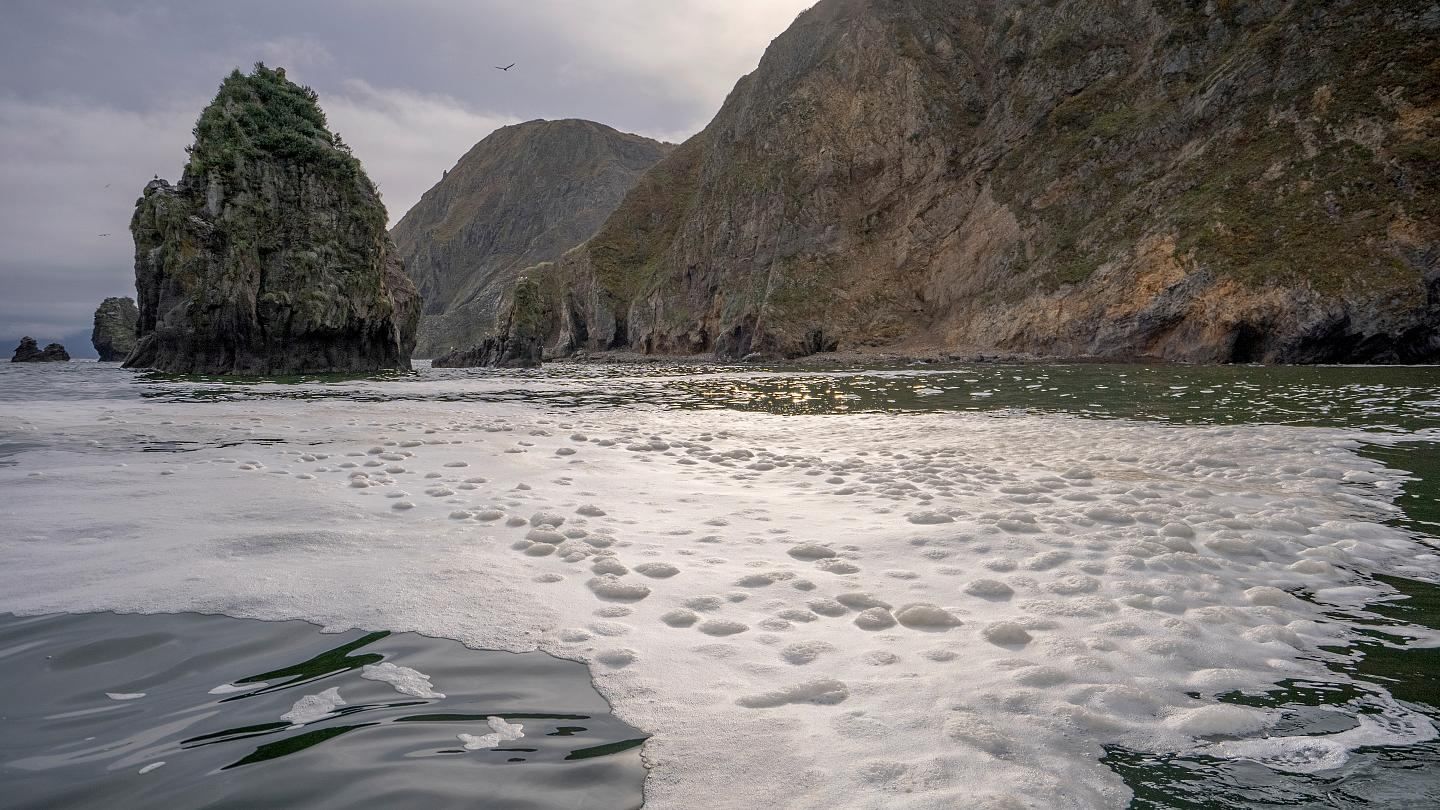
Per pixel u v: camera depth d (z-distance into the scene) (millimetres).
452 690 2244
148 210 34375
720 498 5328
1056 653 2566
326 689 2236
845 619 2930
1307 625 2857
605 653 2537
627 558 3715
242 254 29875
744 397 17250
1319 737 2008
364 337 34438
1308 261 33938
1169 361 37469
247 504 4711
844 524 4496
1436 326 30469
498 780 1753
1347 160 36438
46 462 6320
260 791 1690
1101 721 2076
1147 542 3998
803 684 2295
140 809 1608
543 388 21500
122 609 2871
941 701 2193
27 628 2672
